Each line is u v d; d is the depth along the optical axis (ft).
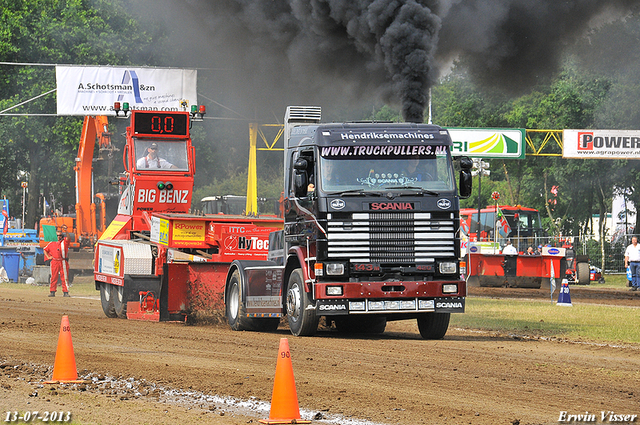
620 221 529.86
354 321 122.72
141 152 151.23
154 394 63.31
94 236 248.11
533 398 62.80
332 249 97.66
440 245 100.32
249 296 110.52
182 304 127.85
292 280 106.83
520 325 126.93
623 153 295.07
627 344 101.50
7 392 63.16
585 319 138.10
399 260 99.04
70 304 166.30
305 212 102.27
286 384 53.26
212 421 53.67
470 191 103.14
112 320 126.00
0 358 81.76
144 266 129.18
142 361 80.28
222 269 127.65
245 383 68.13
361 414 55.98
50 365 77.71
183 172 152.66
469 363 81.10
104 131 248.52
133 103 246.06
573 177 407.85
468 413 56.65
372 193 98.68
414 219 99.55
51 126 416.67
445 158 102.12
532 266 237.04
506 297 202.49
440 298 100.32
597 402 61.72
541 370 77.20
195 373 73.15
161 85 245.24
